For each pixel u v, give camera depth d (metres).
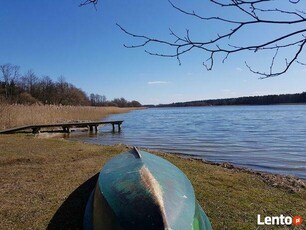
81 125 22.33
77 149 9.91
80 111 32.75
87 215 4.08
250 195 5.91
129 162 4.32
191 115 53.28
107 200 3.34
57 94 66.00
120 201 3.22
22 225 4.59
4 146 10.36
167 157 9.77
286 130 23.05
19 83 61.94
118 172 3.98
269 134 20.45
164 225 2.80
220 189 6.16
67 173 7.00
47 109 25.42
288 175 8.62
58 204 5.28
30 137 13.96
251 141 17.03
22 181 6.43
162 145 15.74
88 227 3.81
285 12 1.65
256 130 23.33
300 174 9.32
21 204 5.27
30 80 64.12
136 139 18.59
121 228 2.96
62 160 8.42
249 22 1.71
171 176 3.97
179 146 15.29
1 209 5.06
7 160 8.03
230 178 7.00
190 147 14.91
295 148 14.41
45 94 64.25
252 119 37.44
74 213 4.97
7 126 18.78
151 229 2.82
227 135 20.12
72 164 7.86
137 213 2.98
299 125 27.50
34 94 63.16
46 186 6.13
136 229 2.88
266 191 6.24
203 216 3.85
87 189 5.94
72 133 22.36
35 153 9.08
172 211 3.04
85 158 8.76
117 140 18.22
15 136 14.31
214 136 19.64
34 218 4.79
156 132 23.00
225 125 28.83
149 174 3.60
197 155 12.58
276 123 30.36
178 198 3.34
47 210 5.06
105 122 23.62
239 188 6.32
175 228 2.88
